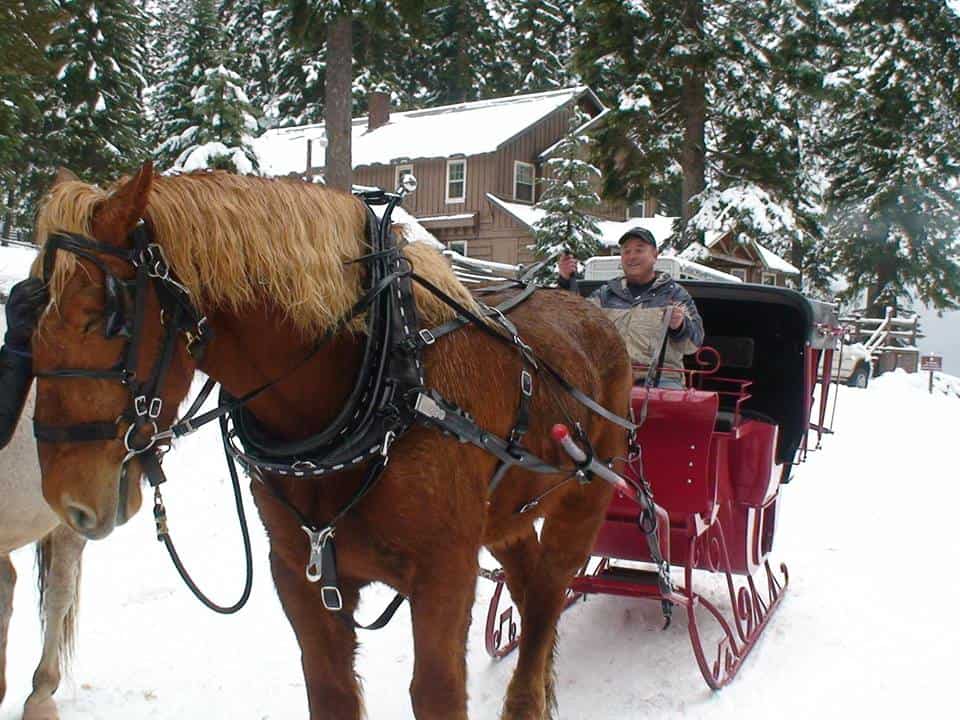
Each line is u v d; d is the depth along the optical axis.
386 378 2.68
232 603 5.52
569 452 3.27
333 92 15.62
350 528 2.72
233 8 38.81
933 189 29.83
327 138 15.68
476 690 4.54
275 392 2.71
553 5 42.03
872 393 20.34
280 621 5.31
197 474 7.84
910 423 15.90
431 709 2.74
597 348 4.05
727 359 5.59
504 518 3.38
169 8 38.19
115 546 6.22
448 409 2.75
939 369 25.73
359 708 3.03
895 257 29.95
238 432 2.88
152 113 30.00
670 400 4.34
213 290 2.50
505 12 41.00
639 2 20.50
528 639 4.00
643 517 4.19
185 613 5.32
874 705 4.36
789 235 21.17
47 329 2.27
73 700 4.19
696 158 21.56
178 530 6.67
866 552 7.21
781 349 5.51
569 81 41.50
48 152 18.98
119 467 2.36
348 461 2.63
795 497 9.25
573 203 19.17
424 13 16.45
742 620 5.34
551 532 4.11
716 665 4.50
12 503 3.49
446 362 2.88
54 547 3.91
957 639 5.28
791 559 6.95
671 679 4.64
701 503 4.36
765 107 20.88
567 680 4.66
